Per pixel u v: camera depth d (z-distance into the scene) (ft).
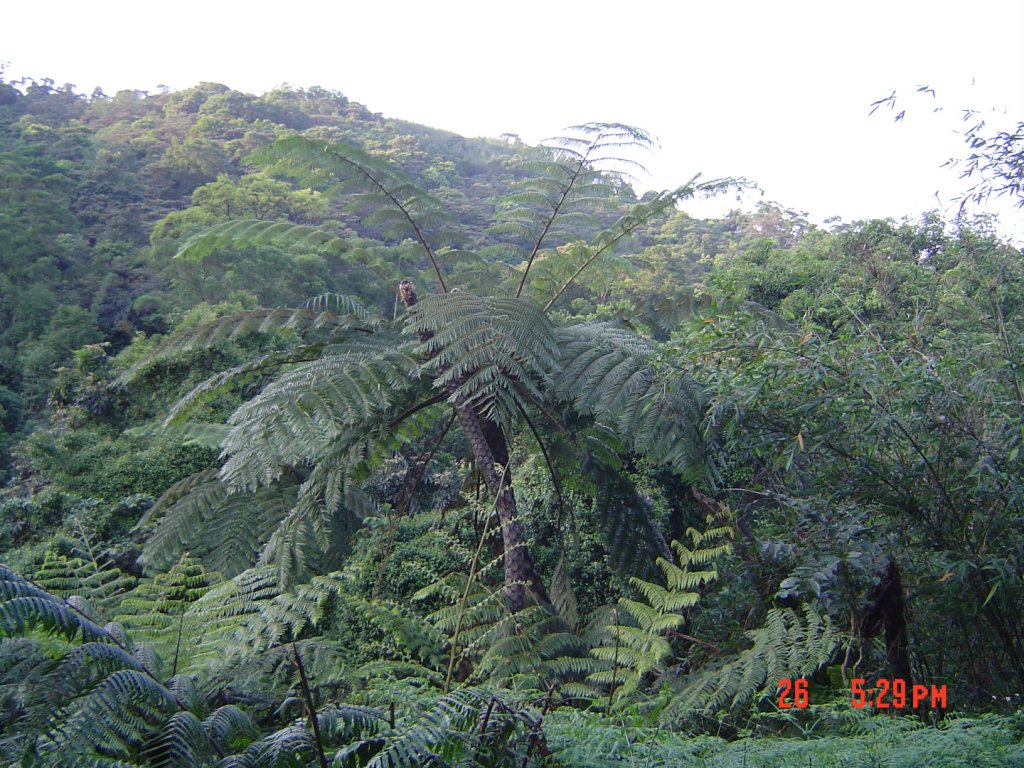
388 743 7.88
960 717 12.60
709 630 19.17
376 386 24.08
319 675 14.84
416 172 174.60
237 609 17.79
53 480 46.06
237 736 9.73
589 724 10.15
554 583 25.90
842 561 13.92
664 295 29.91
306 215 144.97
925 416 14.44
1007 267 18.10
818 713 12.61
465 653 14.34
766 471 18.70
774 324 24.56
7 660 10.28
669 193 25.77
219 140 208.74
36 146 166.30
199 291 103.91
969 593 14.07
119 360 62.23
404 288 27.20
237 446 23.41
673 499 31.48
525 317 23.21
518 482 30.66
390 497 41.16
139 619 16.52
